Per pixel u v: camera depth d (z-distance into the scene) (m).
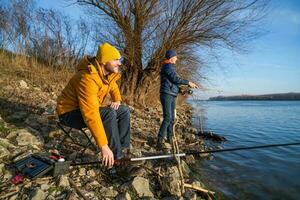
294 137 10.16
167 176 3.98
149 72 11.66
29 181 3.40
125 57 11.12
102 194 3.45
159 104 13.77
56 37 10.94
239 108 29.11
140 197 3.57
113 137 3.76
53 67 10.71
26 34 10.76
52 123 5.42
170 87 5.45
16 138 4.45
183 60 11.41
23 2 10.96
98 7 10.68
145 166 4.26
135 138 6.00
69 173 3.77
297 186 4.91
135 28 10.88
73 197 3.23
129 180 3.82
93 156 4.28
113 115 3.75
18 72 9.43
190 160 5.72
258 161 6.28
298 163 6.20
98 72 3.66
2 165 3.64
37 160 3.63
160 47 10.98
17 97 6.79
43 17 10.95
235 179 5.09
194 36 10.56
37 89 8.33
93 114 3.44
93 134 3.44
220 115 19.08
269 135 10.52
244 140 9.27
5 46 10.69
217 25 10.29
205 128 11.94
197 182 4.30
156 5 10.52
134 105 11.36
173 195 3.70
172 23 10.56
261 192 4.62
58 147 4.50
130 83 11.75
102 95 3.89
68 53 10.86
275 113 21.56
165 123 5.52
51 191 3.30
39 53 11.03
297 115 19.45
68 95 3.92
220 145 8.00
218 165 5.80
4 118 5.20
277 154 6.99
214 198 4.08
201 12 10.16
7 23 10.53
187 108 18.70
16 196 3.15
